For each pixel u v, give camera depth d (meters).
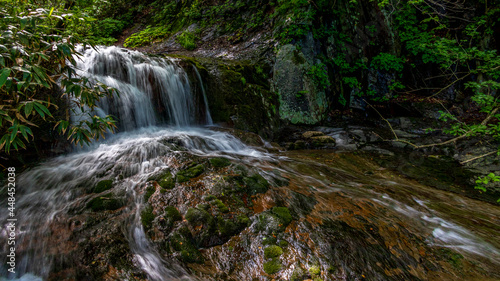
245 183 3.11
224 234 2.43
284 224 2.62
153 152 3.50
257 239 2.43
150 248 2.25
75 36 2.67
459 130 4.87
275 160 4.45
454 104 8.29
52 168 3.09
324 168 4.45
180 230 2.38
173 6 11.02
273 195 3.06
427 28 9.44
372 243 2.57
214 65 6.33
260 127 6.08
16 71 2.15
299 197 3.13
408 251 2.58
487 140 5.62
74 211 2.47
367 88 8.73
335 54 8.14
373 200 3.41
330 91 7.86
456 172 4.90
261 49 7.79
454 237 2.87
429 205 3.53
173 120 5.24
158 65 5.18
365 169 4.77
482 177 4.66
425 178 4.60
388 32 8.88
